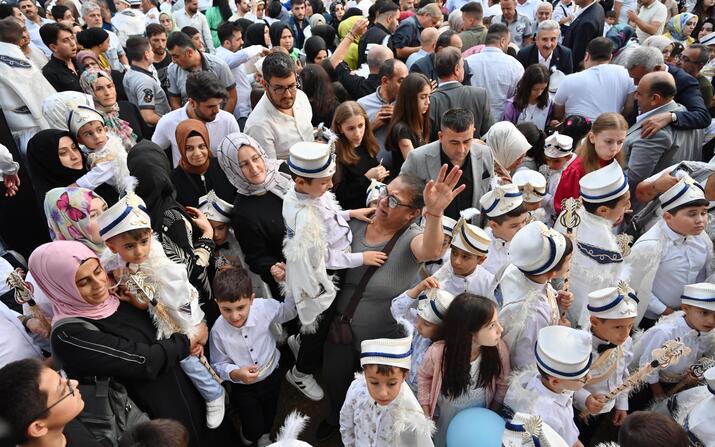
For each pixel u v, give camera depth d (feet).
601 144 12.73
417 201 9.36
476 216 12.26
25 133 16.99
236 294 9.60
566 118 17.13
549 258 8.21
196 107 14.99
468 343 8.08
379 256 9.57
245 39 25.64
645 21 27.86
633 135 15.57
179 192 13.11
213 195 12.00
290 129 14.43
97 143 13.07
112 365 7.50
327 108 17.12
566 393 8.14
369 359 7.16
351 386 8.25
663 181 12.52
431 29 22.17
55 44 19.63
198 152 12.82
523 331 8.66
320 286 9.24
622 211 10.32
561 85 18.16
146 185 10.30
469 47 23.66
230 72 20.58
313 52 22.39
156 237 9.25
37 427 5.82
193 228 11.10
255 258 11.40
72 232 9.95
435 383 8.54
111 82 15.88
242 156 10.84
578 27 24.34
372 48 19.56
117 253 8.40
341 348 9.95
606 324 8.80
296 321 12.50
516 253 8.49
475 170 12.87
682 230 10.85
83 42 21.58
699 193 10.65
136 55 20.16
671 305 11.44
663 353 8.21
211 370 9.23
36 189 12.87
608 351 9.13
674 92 15.11
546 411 7.99
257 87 18.54
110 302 8.04
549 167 15.15
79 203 9.86
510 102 18.86
